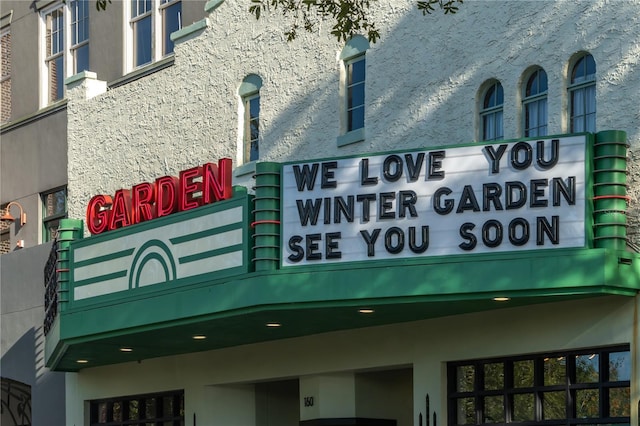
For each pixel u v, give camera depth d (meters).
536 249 18.25
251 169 24.56
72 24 32.00
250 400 26.47
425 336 21.50
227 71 25.48
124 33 29.83
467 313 20.75
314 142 23.53
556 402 19.67
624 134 18.30
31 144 32.59
